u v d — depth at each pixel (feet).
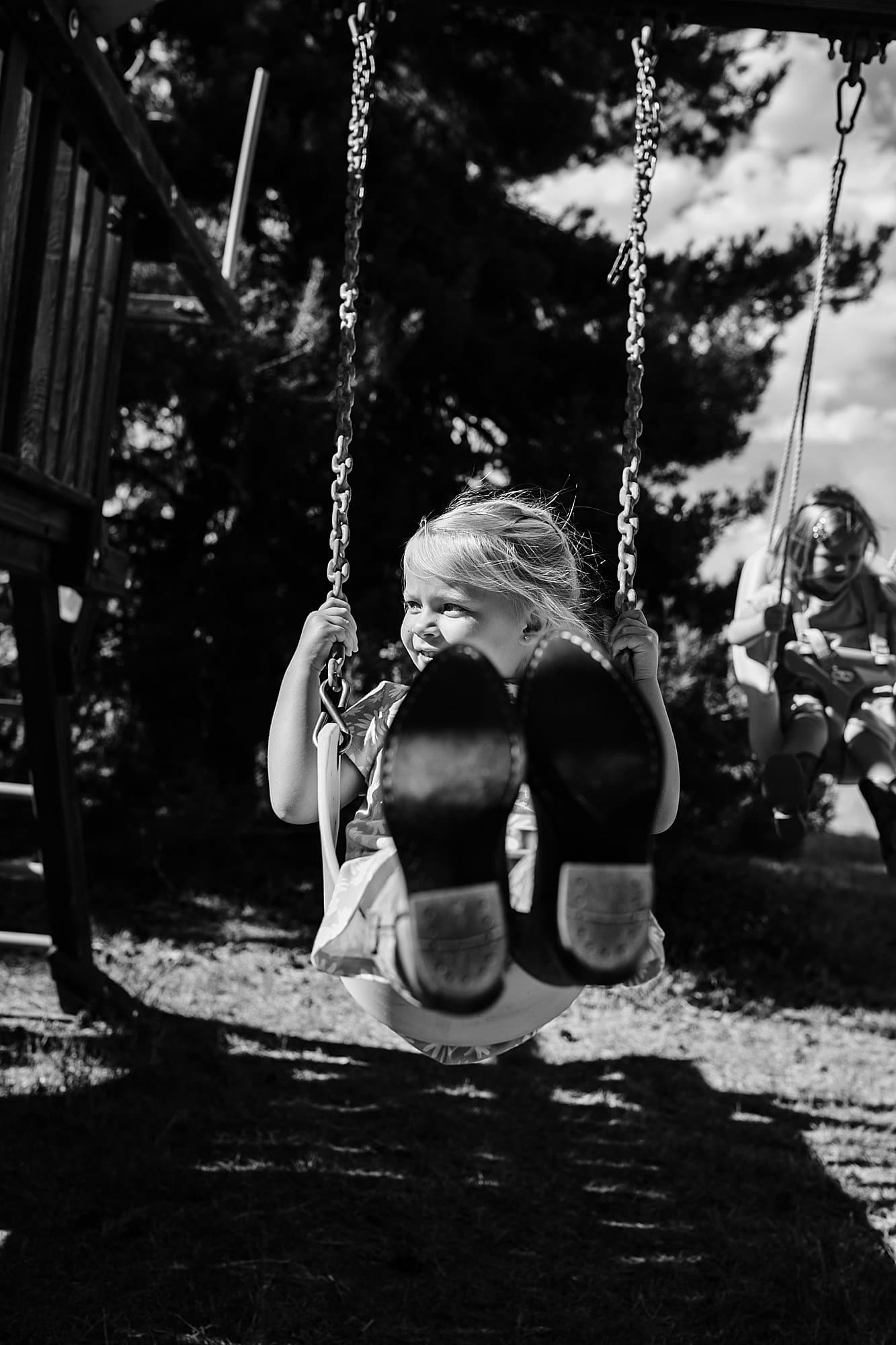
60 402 17.81
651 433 34.73
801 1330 12.05
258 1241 13.01
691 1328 12.09
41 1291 11.64
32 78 15.15
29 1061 17.87
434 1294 12.42
